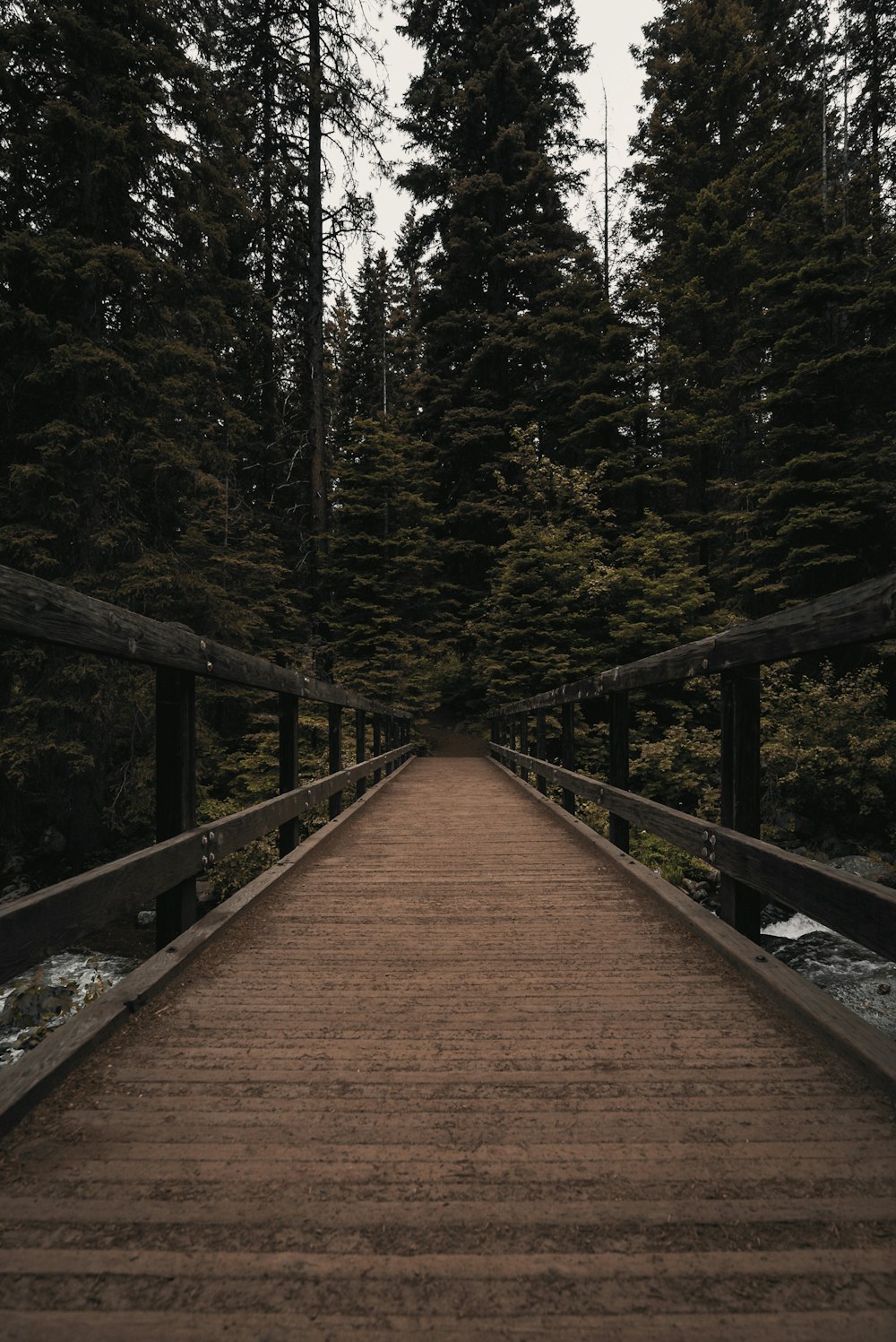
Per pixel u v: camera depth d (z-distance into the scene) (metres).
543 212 24.39
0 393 10.78
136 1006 2.44
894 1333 1.17
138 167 11.64
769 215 22.09
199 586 12.32
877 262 15.89
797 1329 1.18
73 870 12.57
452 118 24.03
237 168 14.01
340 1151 1.67
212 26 13.75
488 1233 1.40
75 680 10.62
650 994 2.62
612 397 21.11
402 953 3.11
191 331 12.87
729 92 23.34
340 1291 1.26
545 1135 1.73
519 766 11.88
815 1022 2.24
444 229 25.02
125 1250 1.35
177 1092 1.93
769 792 13.79
